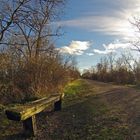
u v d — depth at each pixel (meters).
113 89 30.91
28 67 18.34
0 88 16.48
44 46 21.72
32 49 20.75
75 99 20.08
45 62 20.02
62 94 15.34
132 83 55.19
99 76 81.44
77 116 13.02
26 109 8.75
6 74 17.25
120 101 18.12
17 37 18.23
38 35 20.92
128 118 11.93
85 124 11.16
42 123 11.69
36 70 18.62
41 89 18.86
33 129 9.56
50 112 14.19
